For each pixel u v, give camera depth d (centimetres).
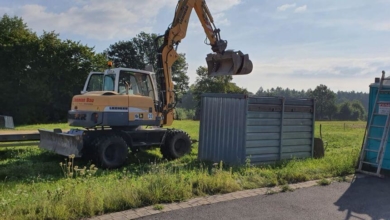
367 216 506
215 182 617
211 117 945
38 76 3544
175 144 1091
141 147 1059
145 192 540
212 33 1167
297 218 490
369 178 738
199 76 6438
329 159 907
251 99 865
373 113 826
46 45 3612
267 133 898
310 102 995
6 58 3484
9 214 446
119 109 961
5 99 3472
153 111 1043
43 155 1040
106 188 560
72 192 512
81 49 3709
